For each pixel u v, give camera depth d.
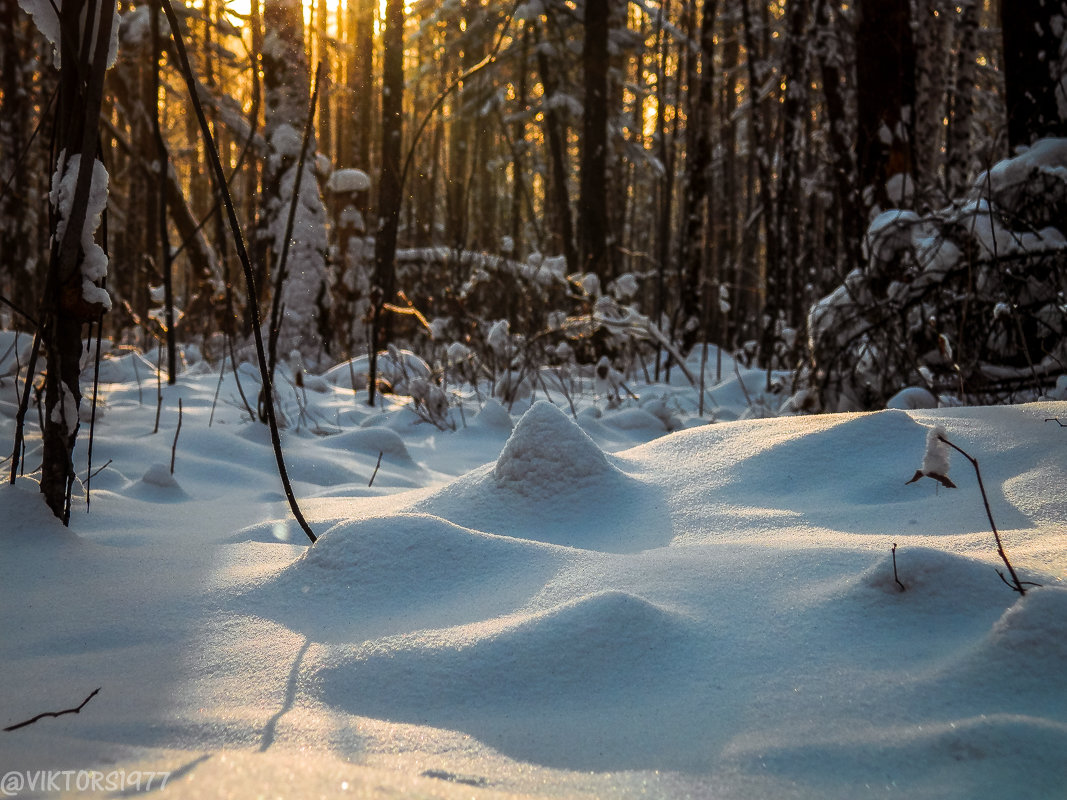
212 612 1.89
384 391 7.38
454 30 23.70
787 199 13.99
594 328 8.20
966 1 13.36
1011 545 1.94
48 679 1.56
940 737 1.22
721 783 1.17
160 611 1.89
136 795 1.04
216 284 10.54
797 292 14.09
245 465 4.13
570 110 17.41
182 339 10.63
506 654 1.56
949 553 1.69
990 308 5.13
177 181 11.46
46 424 2.50
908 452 2.73
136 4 11.84
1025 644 1.40
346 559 2.05
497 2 20.44
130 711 1.41
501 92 22.81
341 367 8.02
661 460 3.04
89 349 2.71
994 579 1.64
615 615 1.61
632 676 1.51
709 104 13.07
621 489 2.73
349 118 21.14
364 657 1.60
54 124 2.49
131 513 2.98
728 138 22.38
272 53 8.77
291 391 6.60
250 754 1.18
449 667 1.55
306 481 4.05
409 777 1.14
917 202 6.27
